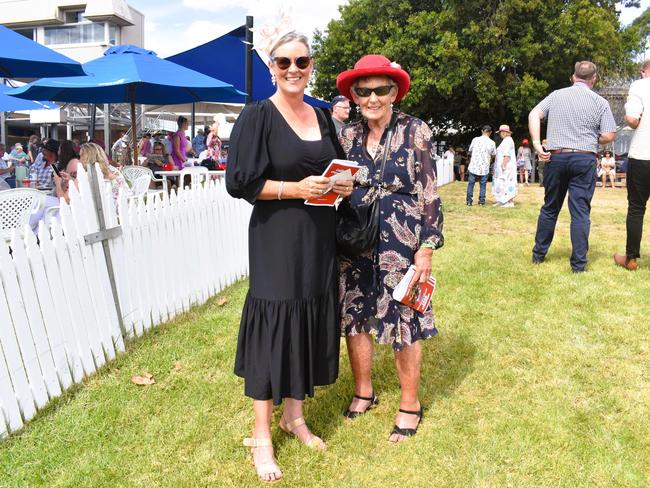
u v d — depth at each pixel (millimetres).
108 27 26672
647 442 2594
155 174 9781
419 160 2545
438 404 3014
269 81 8852
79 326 3322
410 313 2607
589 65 5219
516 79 20141
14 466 2502
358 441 2701
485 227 8438
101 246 3576
